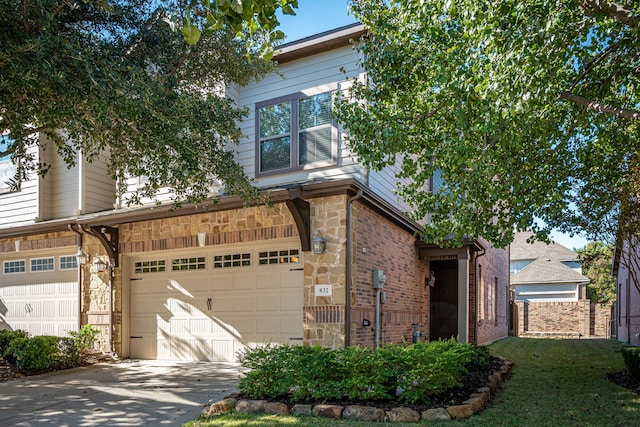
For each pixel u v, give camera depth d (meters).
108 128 5.74
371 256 9.71
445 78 5.92
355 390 5.72
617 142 7.64
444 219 7.38
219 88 10.23
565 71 6.22
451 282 15.59
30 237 12.62
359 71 9.60
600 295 33.66
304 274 8.82
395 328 10.91
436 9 6.39
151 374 8.78
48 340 9.48
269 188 8.79
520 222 6.62
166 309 10.68
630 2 5.10
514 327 24.50
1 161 12.97
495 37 5.26
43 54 4.90
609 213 8.98
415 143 6.99
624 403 6.21
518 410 5.81
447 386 6.13
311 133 9.95
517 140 5.72
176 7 7.76
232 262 10.01
